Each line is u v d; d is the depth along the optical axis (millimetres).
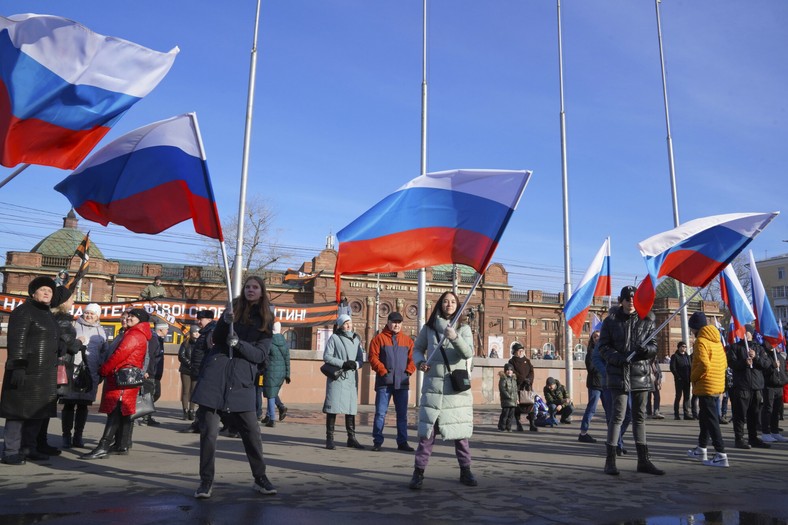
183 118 6219
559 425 13859
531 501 5633
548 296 67562
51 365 7105
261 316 5617
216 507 5051
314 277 55375
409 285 57906
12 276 48438
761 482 6828
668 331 59875
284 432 11000
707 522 4957
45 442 7559
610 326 7410
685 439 11359
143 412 8039
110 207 6500
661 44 22734
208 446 5410
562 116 20578
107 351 8344
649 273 8055
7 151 5703
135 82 6180
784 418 17047
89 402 8219
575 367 21812
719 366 8211
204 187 6094
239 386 5465
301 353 18281
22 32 5723
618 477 7008
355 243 6906
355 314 55906
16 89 5684
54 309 7820
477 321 60688
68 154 5988
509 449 9359
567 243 19875
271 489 5609
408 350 9281
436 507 5301
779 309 88688
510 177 6809
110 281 51469
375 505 5320
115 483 5973
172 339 19891
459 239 6934
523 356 12695
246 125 18250
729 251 9031
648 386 7359
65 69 5855
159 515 4730
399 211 7008
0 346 15484
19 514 4703
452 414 6223
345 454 8414
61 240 51625
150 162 6301
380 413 9023
